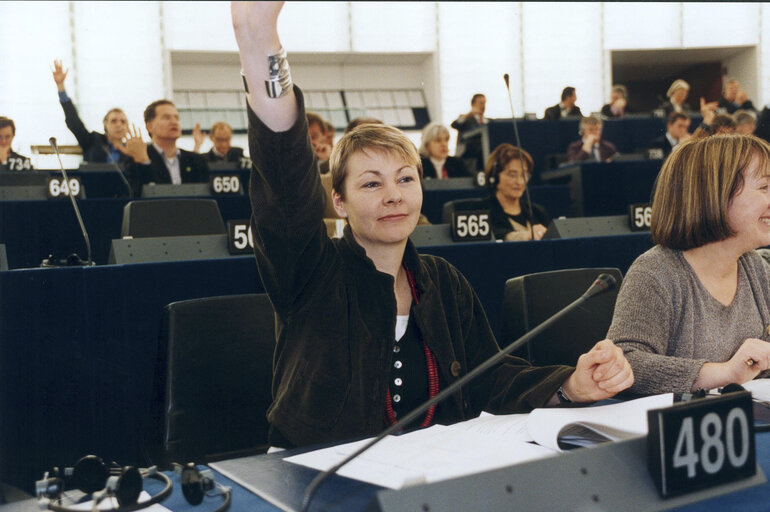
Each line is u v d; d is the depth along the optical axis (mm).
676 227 1413
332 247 1232
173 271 2096
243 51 982
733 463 746
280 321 1229
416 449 892
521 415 1061
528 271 2617
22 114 10305
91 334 1991
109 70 11211
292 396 1163
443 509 616
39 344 1931
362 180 1208
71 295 1972
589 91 13156
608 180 5898
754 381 1294
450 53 13141
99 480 811
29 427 1898
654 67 15133
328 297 1190
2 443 1856
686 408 721
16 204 3861
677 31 13305
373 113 13773
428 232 3098
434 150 6383
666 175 1440
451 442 917
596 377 1091
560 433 911
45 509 780
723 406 747
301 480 838
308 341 1182
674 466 705
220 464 924
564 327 1771
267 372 1604
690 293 1422
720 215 1351
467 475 636
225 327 1582
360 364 1178
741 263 1513
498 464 809
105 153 5855
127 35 11289
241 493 820
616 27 13141
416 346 1242
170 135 5305
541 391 1156
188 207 3381
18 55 10352
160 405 1524
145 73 11453
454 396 1221
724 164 1349
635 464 705
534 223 4203
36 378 1919
